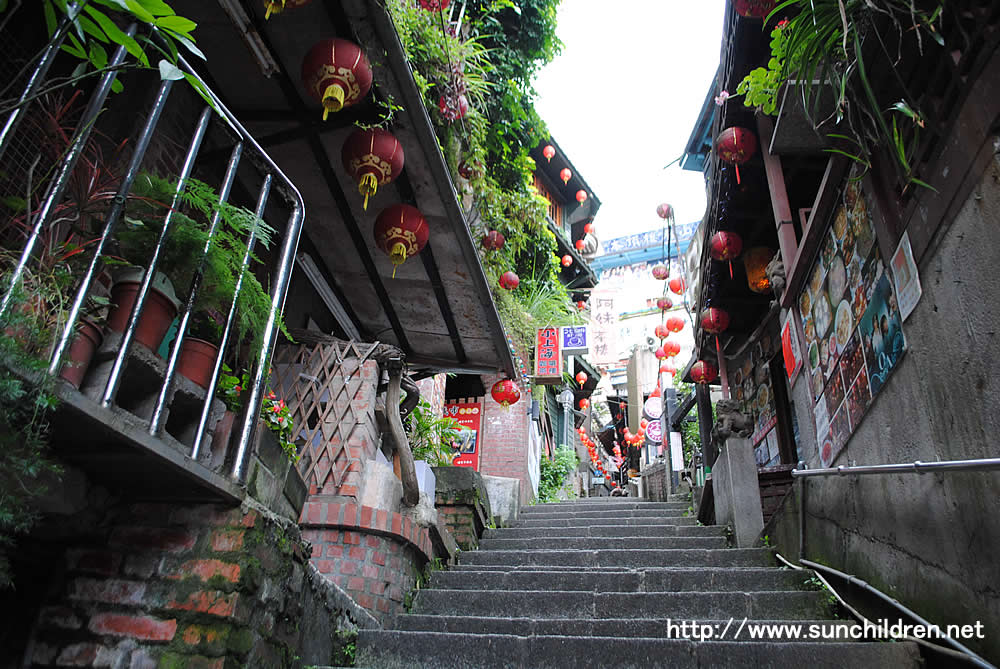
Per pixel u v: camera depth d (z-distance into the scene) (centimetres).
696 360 1010
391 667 334
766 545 564
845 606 385
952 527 289
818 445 544
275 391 498
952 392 302
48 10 170
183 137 372
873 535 368
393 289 568
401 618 408
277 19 349
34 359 152
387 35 345
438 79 554
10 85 168
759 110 590
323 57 335
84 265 195
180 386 220
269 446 265
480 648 337
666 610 420
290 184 280
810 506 468
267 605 233
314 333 524
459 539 618
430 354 672
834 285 493
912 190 342
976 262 279
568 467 1588
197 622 208
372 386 506
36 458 160
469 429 1202
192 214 362
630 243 2823
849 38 305
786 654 309
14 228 220
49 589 221
